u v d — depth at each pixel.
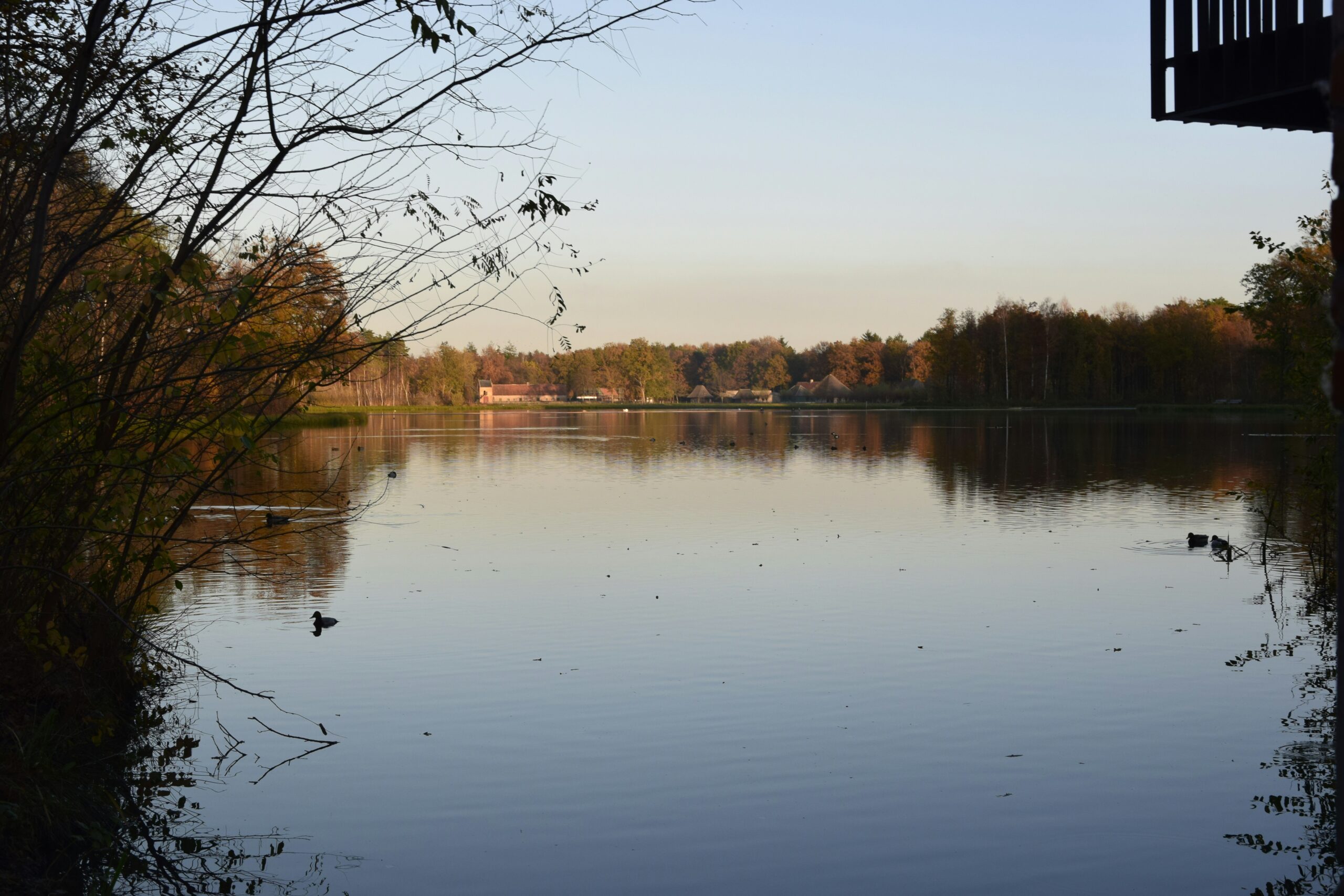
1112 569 17.97
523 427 86.31
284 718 10.47
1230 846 7.55
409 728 10.16
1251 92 7.46
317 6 6.94
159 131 7.62
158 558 10.41
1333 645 12.96
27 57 7.25
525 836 7.82
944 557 19.20
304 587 16.77
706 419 108.62
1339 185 2.73
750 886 7.04
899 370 199.00
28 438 8.24
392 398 158.88
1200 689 11.20
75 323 8.34
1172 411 105.38
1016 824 7.95
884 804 8.34
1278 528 18.30
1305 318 16.19
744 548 20.45
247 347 8.13
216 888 7.04
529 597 15.95
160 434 8.86
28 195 7.25
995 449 50.31
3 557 8.14
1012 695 11.04
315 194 7.80
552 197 7.64
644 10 7.02
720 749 9.54
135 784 8.84
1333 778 8.77
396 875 7.27
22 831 7.27
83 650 9.66
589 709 10.66
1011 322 122.56
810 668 12.04
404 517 25.25
